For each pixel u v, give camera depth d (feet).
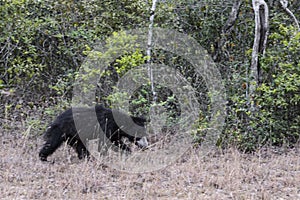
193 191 41.06
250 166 48.44
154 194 40.34
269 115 57.52
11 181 42.42
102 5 67.82
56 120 49.39
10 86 63.98
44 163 47.70
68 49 65.98
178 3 69.05
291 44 58.65
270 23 66.44
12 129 57.62
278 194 41.52
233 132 56.24
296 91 57.47
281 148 56.34
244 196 39.75
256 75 59.82
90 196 38.81
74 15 67.67
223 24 68.90
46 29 66.80
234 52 68.74
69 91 62.90
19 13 63.46
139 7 66.74
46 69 67.72
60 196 38.83
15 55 65.21
